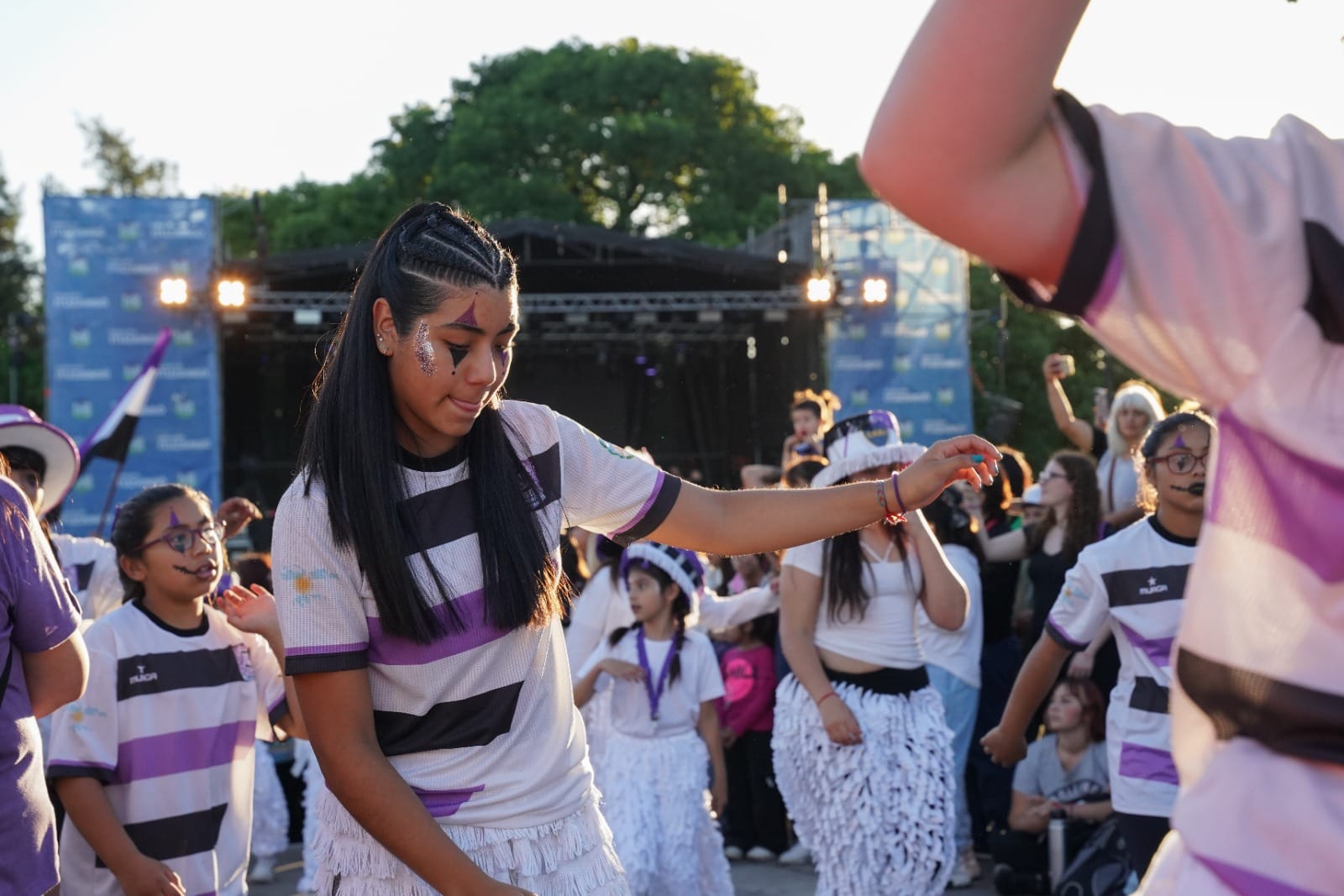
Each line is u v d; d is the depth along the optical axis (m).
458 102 37.50
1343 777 1.12
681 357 27.02
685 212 35.97
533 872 2.25
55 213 19.80
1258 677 1.13
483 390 2.16
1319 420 1.06
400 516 2.17
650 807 5.56
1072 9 1.02
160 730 3.79
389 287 2.15
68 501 19.69
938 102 1.04
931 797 4.79
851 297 20.69
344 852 2.26
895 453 4.94
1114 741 4.02
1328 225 1.06
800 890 6.82
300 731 3.64
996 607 7.19
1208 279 1.07
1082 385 32.16
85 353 19.84
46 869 2.90
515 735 2.27
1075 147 1.08
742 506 2.41
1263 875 1.13
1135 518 6.17
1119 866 5.46
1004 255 1.10
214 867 3.86
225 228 39.03
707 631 7.57
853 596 4.85
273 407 26.05
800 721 4.93
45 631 2.92
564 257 23.67
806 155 38.44
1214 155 1.09
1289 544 1.10
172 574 3.83
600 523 2.42
